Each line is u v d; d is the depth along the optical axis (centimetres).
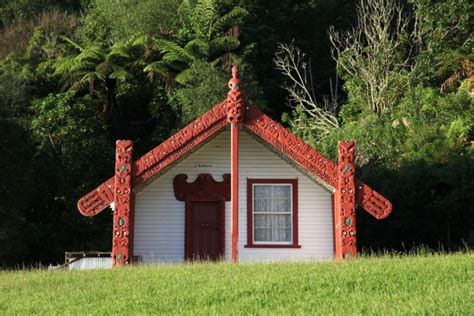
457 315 1386
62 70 4856
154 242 2795
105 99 5062
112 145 4934
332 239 2794
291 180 2822
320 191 2822
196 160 2833
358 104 4425
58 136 4072
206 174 2823
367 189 2572
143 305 1648
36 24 5962
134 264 2506
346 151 2586
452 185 3203
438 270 1836
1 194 3412
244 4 5353
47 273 2239
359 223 3525
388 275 1808
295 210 2806
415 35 4522
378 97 4316
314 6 5619
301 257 2775
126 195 2527
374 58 4412
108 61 4866
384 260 2103
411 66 4497
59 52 5388
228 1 5281
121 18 5372
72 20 5988
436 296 1549
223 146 2839
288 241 2798
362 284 1736
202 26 5088
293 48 5172
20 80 4712
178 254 2788
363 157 3684
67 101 4175
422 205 3384
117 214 2516
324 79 5525
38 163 3772
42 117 4094
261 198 2817
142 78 5056
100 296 1775
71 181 4031
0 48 5750
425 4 4328
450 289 1616
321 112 4778
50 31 5794
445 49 4272
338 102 5322
